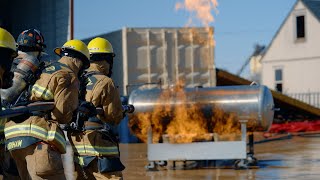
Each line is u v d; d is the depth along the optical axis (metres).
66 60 6.84
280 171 13.62
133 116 15.16
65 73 6.31
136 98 15.21
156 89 15.46
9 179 6.92
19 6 27.00
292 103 30.50
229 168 14.48
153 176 13.20
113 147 7.39
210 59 27.75
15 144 6.20
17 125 6.20
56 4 25.09
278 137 25.77
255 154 18.06
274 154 17.98
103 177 7.31
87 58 6.95
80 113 6.88
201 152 14.25
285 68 42.66
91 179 7.43
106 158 7.29
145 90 15.44
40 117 6.20
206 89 15.05
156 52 26.98
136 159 17.25
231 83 29.59
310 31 41.28
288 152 18.61
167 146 14.36
